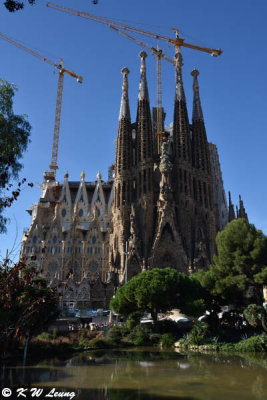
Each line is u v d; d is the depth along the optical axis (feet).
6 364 87.97
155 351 121.08
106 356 106.32
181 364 88.89
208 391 58.90
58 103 579.89
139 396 55.52
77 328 159.33
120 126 408.26
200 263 322.14
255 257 135.85
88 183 526.98
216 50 498.28
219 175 549.54
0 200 69.41
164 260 332.60
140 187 369.50
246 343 115.96
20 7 47.39
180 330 158.30
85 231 439.63
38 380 67.77
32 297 71.20
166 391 59.11
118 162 390.42
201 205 371.35
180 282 149.48
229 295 144.66
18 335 49.21
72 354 111.04
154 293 142.10
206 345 122.42
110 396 55.47
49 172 532.73
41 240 401.70
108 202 497.87
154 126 479.41
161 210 343.87
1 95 79.56
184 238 345.51
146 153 379.55
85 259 401.90
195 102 432.66
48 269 387.96
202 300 142.51
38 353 102.22
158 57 513.04
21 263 48.78
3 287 47.85
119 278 327.88
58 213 418.31
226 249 144.36
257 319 123.24
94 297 320.09
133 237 335.06
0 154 74.69
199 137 408.87
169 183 356.59
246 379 68.74
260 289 143.23
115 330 154.30
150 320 177.88
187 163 380.17
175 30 508.94
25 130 82.28
